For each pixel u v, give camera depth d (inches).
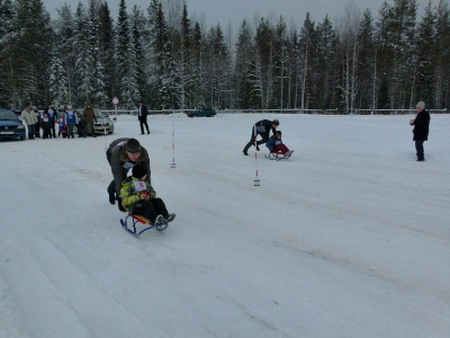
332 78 2273.6
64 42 1985.7
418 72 1903.3
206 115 1502.2
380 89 1995.6
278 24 2246.6
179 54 1845.5
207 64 2203.5
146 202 190.2
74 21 1931.6
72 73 1861.5
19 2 1813.5
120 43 1899.6
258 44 2026.3
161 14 1893.5
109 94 1930.4
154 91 1900.8
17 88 1715.1
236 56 2447.1
